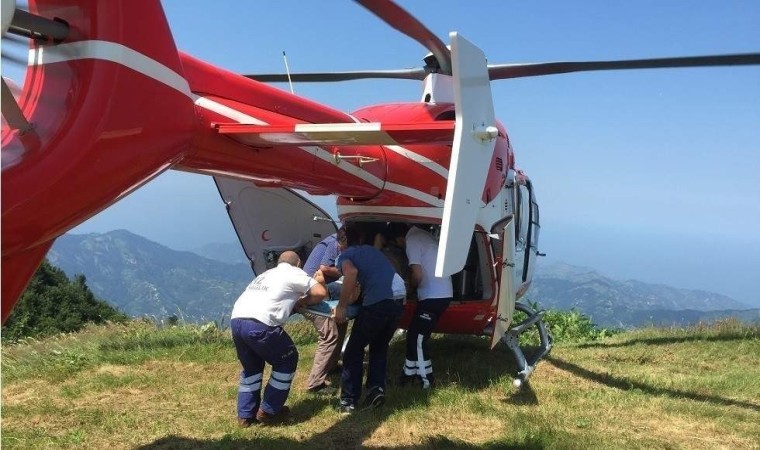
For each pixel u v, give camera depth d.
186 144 3.36
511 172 7.03
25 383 6.11
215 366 6.69
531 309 6.79
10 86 2.73
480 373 6.62
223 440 4.46
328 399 5.50
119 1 2.81
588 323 10.38
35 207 2.49
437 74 5.99
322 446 4.46
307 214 7.21
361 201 5.99
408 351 5.97
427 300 5.85
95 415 5.08
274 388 4.83
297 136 3.79
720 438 4.86
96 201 2.79
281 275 4.77
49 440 4.54
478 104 3.78
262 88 4.34
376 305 5.09
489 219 6.32
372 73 6.53
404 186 5.87
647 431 4.96
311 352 7.44
